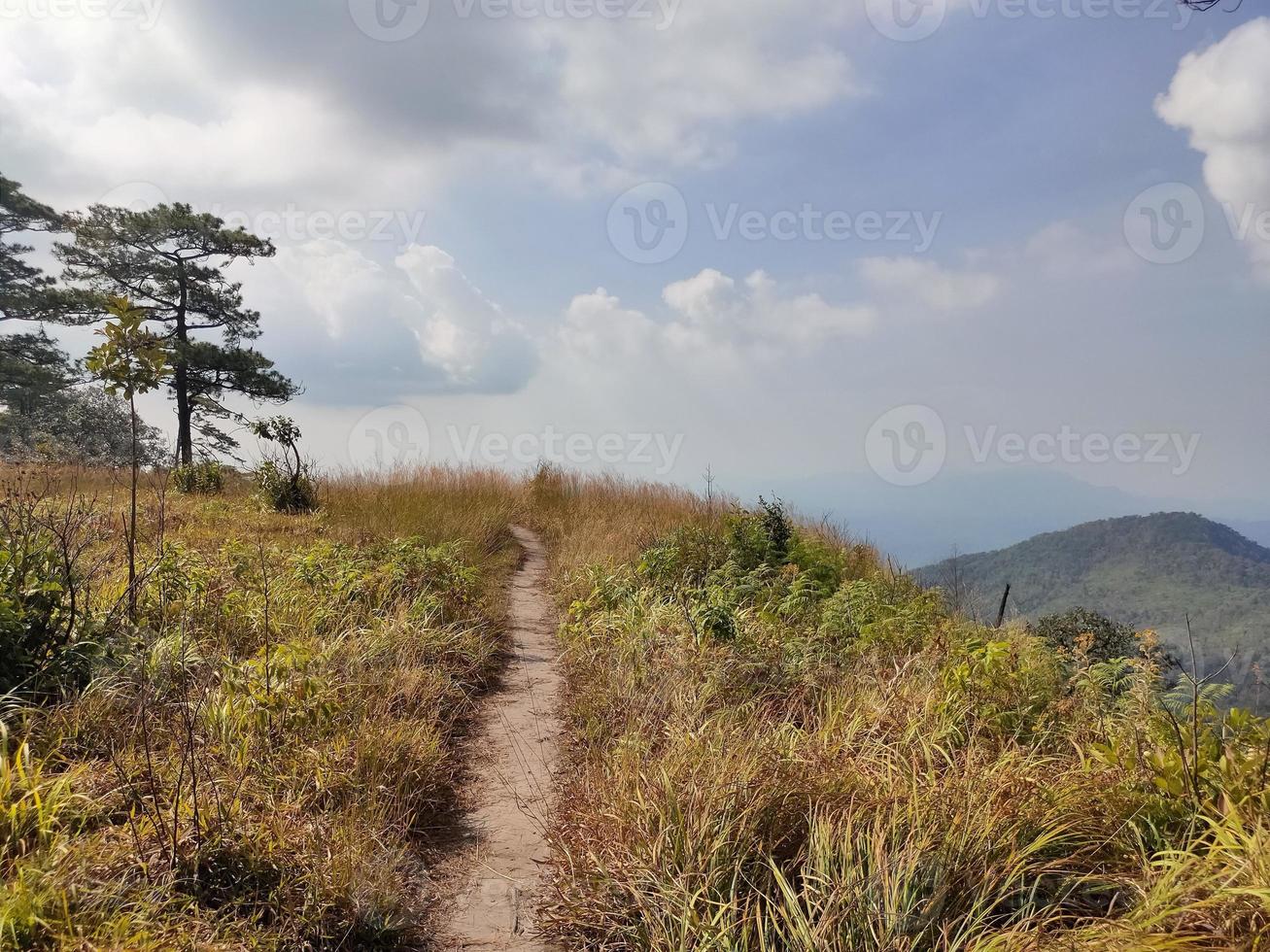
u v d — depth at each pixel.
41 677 4.29
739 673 5.81
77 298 26.48
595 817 3.72
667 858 3.22
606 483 19.09
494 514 15.53
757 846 3.26
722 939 2.75
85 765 3.60
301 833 3.39
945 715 4.55
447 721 5.43
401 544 9.22
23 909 2.52
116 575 6.21
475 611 8.07
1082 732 4.33
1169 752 3.48
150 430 29.73
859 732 4.46
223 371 27.53
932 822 3.18
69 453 17.72
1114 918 2.84
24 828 3.03
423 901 3.40
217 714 4.17
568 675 6.75
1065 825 3.30
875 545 13.50
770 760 3.77
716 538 11.00
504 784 4.69
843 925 2.74
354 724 4.66
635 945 3.02
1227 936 2.59
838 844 3.14
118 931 2.55
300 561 8.06
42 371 28.47
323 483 16.00
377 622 6.61
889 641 6.61
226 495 16.30
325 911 3.05
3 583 4.41
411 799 4.19
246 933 2.80
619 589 8.60
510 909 3.40
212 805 3.38
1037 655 5.73
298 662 4.67
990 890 2.94
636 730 4.81
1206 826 3.17
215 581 7.02
